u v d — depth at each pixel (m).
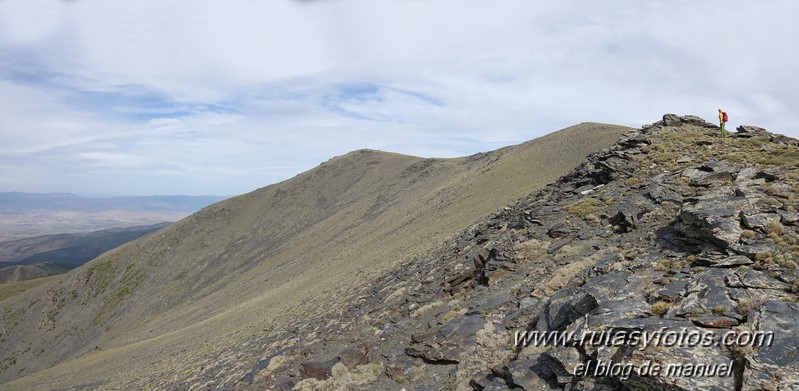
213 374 25.84
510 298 17.52
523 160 78.69
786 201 15.54
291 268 85.69
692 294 11.63
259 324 39.41
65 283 163.62
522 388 11.71
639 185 23.98
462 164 135.00
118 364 49.84
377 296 27.69
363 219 112.56
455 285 22.75
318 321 28.09
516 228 26.97
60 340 139.38
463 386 13.23
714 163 22.45
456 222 50.16
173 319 88.44
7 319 151.38
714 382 8.55
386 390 14.80
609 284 13.87
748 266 12.38
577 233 21.53
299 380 17.58
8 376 127.56
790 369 8.14
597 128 84.25
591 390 10.27
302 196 194.12
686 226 16.05
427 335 16.91
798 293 10.59
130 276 164.75
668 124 34.44
